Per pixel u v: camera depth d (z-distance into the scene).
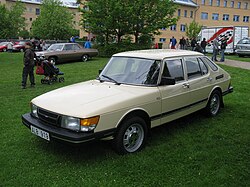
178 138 5.34
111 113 4.27
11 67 17.98
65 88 5.31
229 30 30.64
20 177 3.91
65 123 4.20
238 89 9.83
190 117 6.59
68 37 53.81
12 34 55.00
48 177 3.92
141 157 4.51
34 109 4.78
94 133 4.11
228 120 6.39
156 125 5.04
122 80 5.27
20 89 10.27
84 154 4.62
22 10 57.03
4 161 4.36
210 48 32.12
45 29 51.91
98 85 5.19
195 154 4.64
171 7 28.39
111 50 26.33
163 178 3.91
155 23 27.67
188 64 5.88
